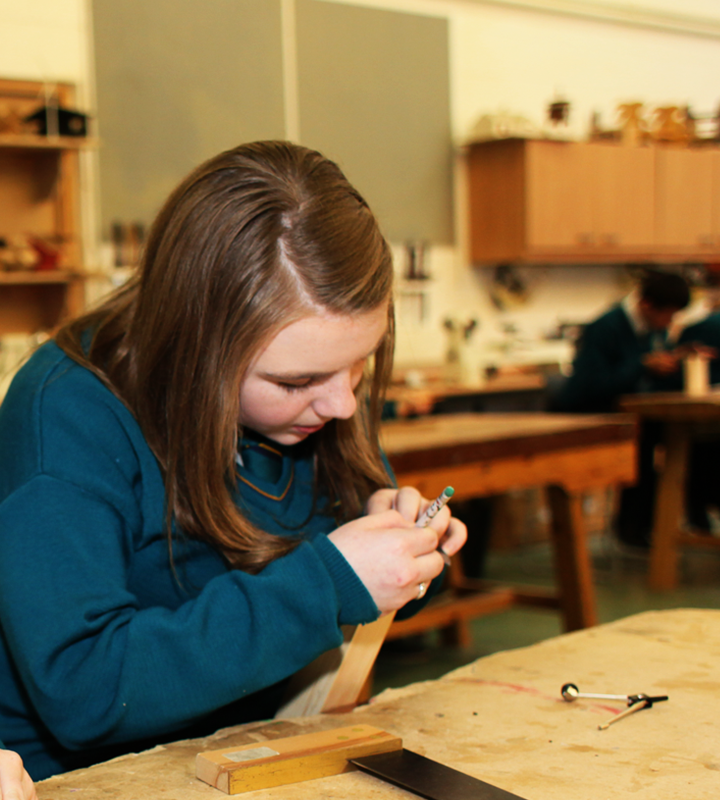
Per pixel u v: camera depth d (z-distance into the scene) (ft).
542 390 15.66
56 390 2.97
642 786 2.32
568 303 19.57
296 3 15.71
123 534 3.02
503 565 14.71
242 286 2.72
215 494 2.99
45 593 2.68
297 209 2.75
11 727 3.18
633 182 18.29
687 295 14.12
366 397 3.64
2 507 2.79
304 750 2.47
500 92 18.45
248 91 15.31
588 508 16.85
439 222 17.67
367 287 2.76
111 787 2.39
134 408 3.04
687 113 19.51
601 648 3.57
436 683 3.23
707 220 19.65
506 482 8.25
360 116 16.62
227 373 2.81
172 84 14.60
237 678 2.71
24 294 13.97
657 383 14.61
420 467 7.54
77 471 2.87
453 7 17.65
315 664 3.24
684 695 3.01
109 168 14.15
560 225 17.30
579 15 19.38
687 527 15.49
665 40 20.94
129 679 2.66
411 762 2.45
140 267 3.11
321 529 3.61
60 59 13.70
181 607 2.83
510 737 2.69
